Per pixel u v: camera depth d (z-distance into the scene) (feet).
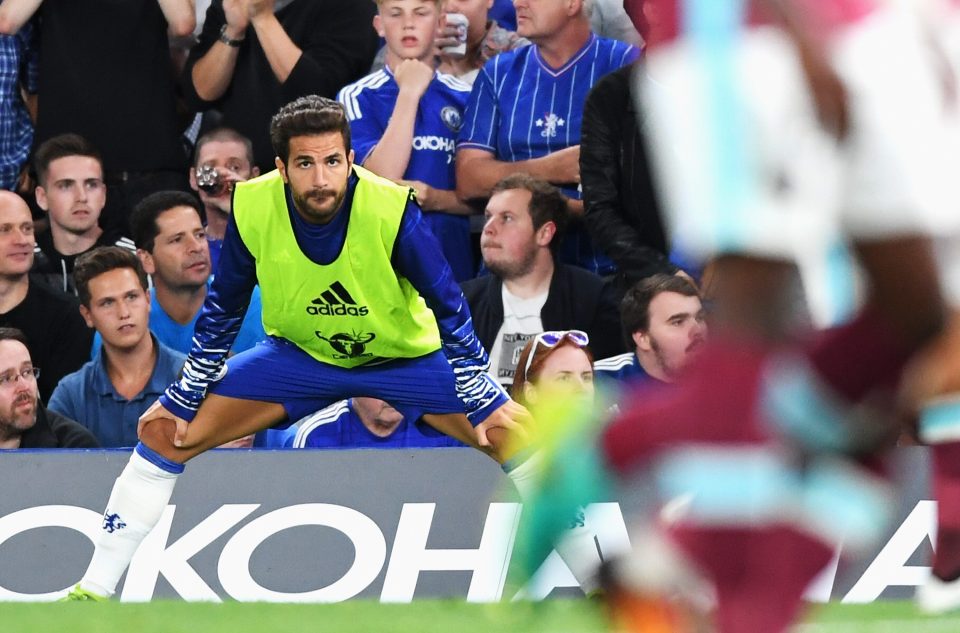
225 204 89.30
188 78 92.58
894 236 25.75
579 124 86.63
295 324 62.18
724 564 24.47
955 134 26.04
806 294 26.09
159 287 83.51
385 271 60.34
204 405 63.21
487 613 43.06
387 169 86.63
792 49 25.18
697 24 25.50
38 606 47.80
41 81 92.12
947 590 40.04
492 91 88.17
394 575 63.36
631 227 80.23
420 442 76.54
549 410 25.89
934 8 26.66
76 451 66.69
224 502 65.05
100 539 62.44
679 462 24.80
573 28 86.63
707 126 25.18
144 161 92.02
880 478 26.45
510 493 63.93
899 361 25.76
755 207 25.00
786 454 24.79
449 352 61.36
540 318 79.71
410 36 88.12
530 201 79.25
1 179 93.20
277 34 91.09
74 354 82.94
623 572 24.72
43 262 88.43
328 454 65.82
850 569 58.75
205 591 63.67
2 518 65.46
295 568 63.82
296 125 58.08
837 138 25.73
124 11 91.76
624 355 75.15
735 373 24.95
